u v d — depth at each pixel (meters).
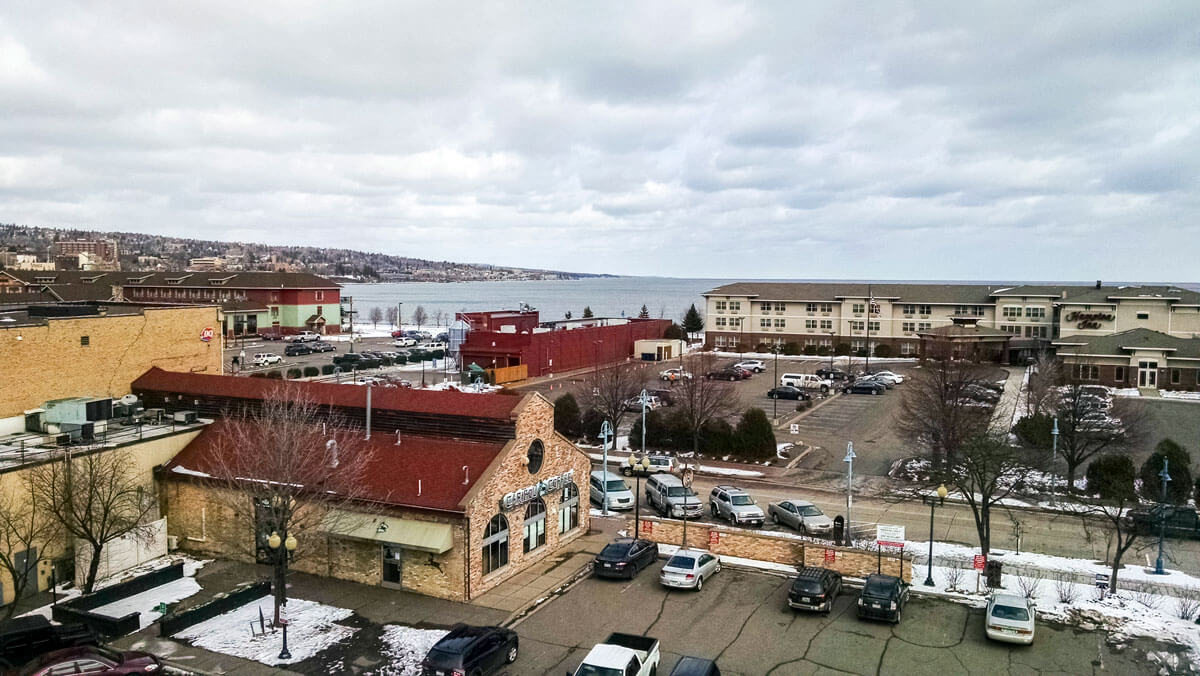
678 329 127.06
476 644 23.94
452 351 104.62
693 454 57.44
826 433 64.69
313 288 144.38
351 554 32.84
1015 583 32.62
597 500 45.62
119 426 38.47
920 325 112.31
